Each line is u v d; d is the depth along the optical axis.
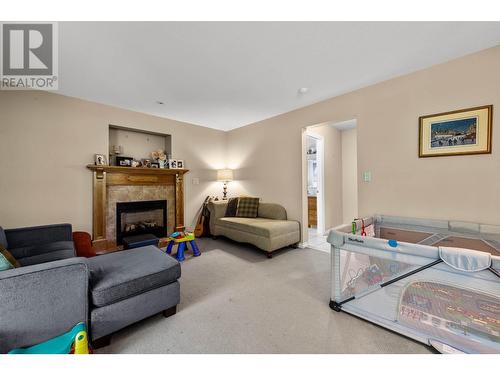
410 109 2.38
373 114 2.66
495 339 1.17
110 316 1.38
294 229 3.39
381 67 2.27
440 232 2.14
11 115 2.57
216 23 1.59
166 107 3.42
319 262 2.86
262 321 1.63
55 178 2.85
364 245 1.60
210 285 2.21
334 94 2.95
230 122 4.29
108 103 3.23
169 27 1.63
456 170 2.12
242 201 4.10
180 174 4.12
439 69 2.20
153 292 1.58
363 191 2.76
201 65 2.18
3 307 1.08
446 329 1.31
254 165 4.31
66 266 1.24
